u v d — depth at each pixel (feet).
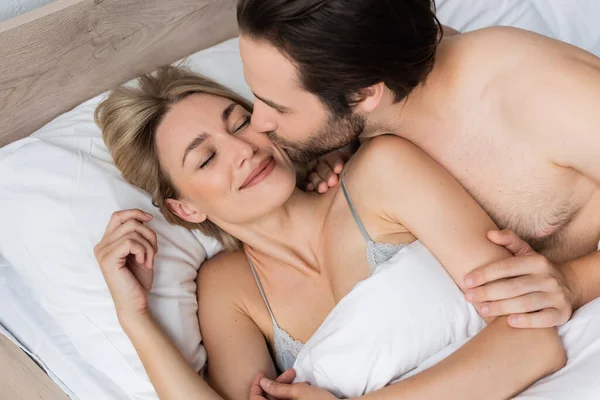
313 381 3.76
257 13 3.10
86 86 4.97
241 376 4.06
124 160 4.43
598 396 3.02
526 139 3.50
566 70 3.37
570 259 3.89
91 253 4.24
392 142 3.90
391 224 3.97
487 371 3.27
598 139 3.28
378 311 3.59
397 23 3.12
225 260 4.58
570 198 3.67
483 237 3.55
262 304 4.34
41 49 4.62
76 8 4.68
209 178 4.06
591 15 5.47
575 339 3.39
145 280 4.07
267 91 3.41
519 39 3.59
